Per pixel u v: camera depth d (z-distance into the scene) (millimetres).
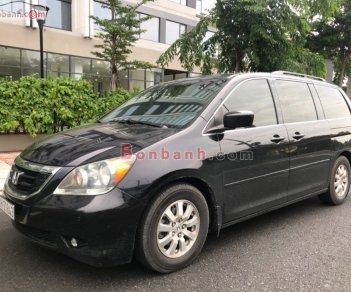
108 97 11266
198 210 3703
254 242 4336
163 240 3463
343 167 5891
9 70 20438
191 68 12820
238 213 4109
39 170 3357
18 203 3393
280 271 3635
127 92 11828
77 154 3375
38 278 3416
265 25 10805
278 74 5078
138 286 3312
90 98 10727
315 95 5531
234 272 3605
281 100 4867
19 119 9766
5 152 9930
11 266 3631
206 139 3814
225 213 3969
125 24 16875
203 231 3760
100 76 24031
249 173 4160
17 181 3525
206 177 3709
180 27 29328
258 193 4309
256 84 4633
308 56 12336
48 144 3760
